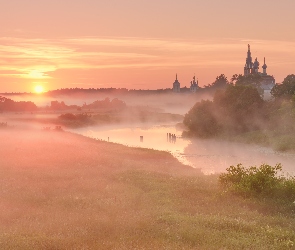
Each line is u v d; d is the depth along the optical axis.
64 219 15.66
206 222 15.51
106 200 19.28
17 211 17.05
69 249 12.21
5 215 16.31
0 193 20.61
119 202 18.84
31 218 16.05
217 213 17.58
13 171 27.78
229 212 17.77
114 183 24.41
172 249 12.13
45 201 19.34
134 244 12.55
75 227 14.47
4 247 11.95
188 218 15.94
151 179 26.11
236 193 21.31
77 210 17.36
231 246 12.55
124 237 13.34
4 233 13.38
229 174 24.03
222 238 13.47
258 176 22.08
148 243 12.77
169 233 13.81
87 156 37.62
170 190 22.38
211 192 22.17
